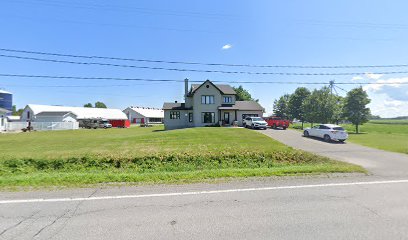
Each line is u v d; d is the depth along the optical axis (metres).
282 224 4.53
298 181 7.67
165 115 43.28
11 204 5.41
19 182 7.15
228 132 26.64
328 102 43.81
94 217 4.78
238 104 44.97
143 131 39.28
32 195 6.04
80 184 7.09
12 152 14.78
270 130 33.59
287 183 7.41
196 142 18.83
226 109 41.28
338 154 15.50
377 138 28.17
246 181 7.61
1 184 6.95
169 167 12.53
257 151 14.66
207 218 4.77
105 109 84.19
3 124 45.91
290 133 29.45
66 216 4.81
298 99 78.19
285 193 6.39
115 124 64.12
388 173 9.13
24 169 11.73
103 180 7.54
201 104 41.50
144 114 88.50
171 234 4.12
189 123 43.47
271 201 5.77
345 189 6.81
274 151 14.73
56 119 64.19
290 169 9.44
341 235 4.11
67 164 12.38
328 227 4.41
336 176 8.42
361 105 39.44
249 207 5.37
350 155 15.05
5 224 4.44
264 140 20.72
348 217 4.86
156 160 13.13
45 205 5.38
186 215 4.91
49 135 32.88
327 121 44.28
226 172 8.87
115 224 4.48
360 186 7.13
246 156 14.02
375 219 4.77
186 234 4.12
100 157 12.93
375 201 5.81
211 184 7.23
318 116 43.97
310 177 8.22
